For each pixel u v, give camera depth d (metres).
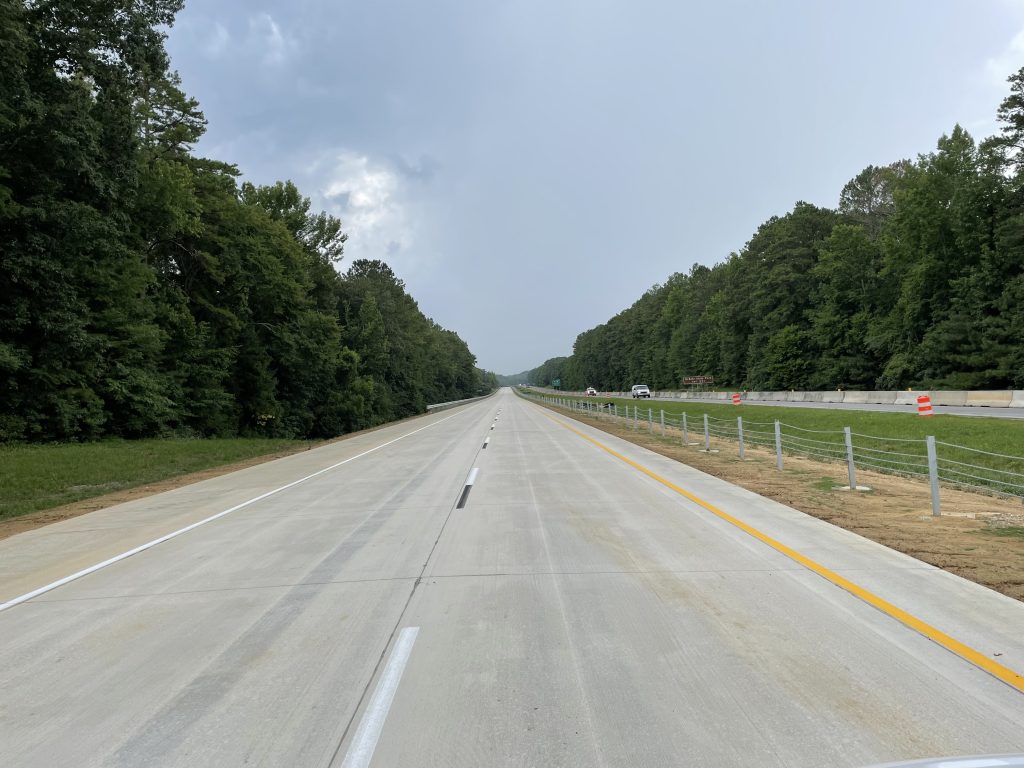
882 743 2.96
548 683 3.71
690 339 97.44
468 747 3.05
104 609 5.48
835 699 3.41
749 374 70.25
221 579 6.29
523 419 43.62
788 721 3.19
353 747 3.09
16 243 18.92
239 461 21.58
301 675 3.95
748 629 4.46
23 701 3.74
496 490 11.62
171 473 18.06
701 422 35.31
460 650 4.24
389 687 3.72
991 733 3.03
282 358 38.22
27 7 18.20
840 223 59.50
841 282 55.12
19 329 20.02
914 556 6.37
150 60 20.19
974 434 19.09
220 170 37.19
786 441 22.70
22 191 20.06
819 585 5.43
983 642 4.14
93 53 19.62
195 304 32.78
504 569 6.22
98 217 20.52
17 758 3.10
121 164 21.00
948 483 12.97
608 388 161.25
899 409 31.58
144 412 25.66
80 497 14.01
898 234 48.66
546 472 14.13
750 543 7.01
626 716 3.29
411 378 79.12
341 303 62.50
